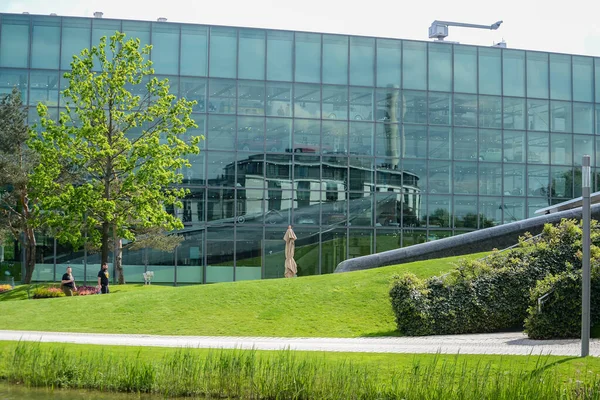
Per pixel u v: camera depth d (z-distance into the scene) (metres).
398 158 45.38
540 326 18.52
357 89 45.19
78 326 23.47
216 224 43.19
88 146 36.12
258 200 43.66
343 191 44.62
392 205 45.09
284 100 44.31
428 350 16.97
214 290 26.50
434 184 45.72
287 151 44.16
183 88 43.34
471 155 46.31
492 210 46.34
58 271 41.72
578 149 47.88
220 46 43.91
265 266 43.56
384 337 20.84
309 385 14.20
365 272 27.27
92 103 38.31
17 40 42.38
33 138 36.22
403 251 30.53
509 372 13.63
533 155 47.16
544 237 22.83
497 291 21.38
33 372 16.03
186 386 15.12
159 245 38.41
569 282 18.64
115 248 38.62
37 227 37.81
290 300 24.97
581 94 48.16
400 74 45.75
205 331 22.44
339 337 21.31
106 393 15.31
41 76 42.34
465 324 21.05
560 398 12.22
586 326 14.95
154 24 43.38
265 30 44.34
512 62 47.31
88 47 42.84
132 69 36.16
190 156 43.12
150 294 26.81
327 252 44.16
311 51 44.81
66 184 35.72
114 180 36.91
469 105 46.56
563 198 47.41
